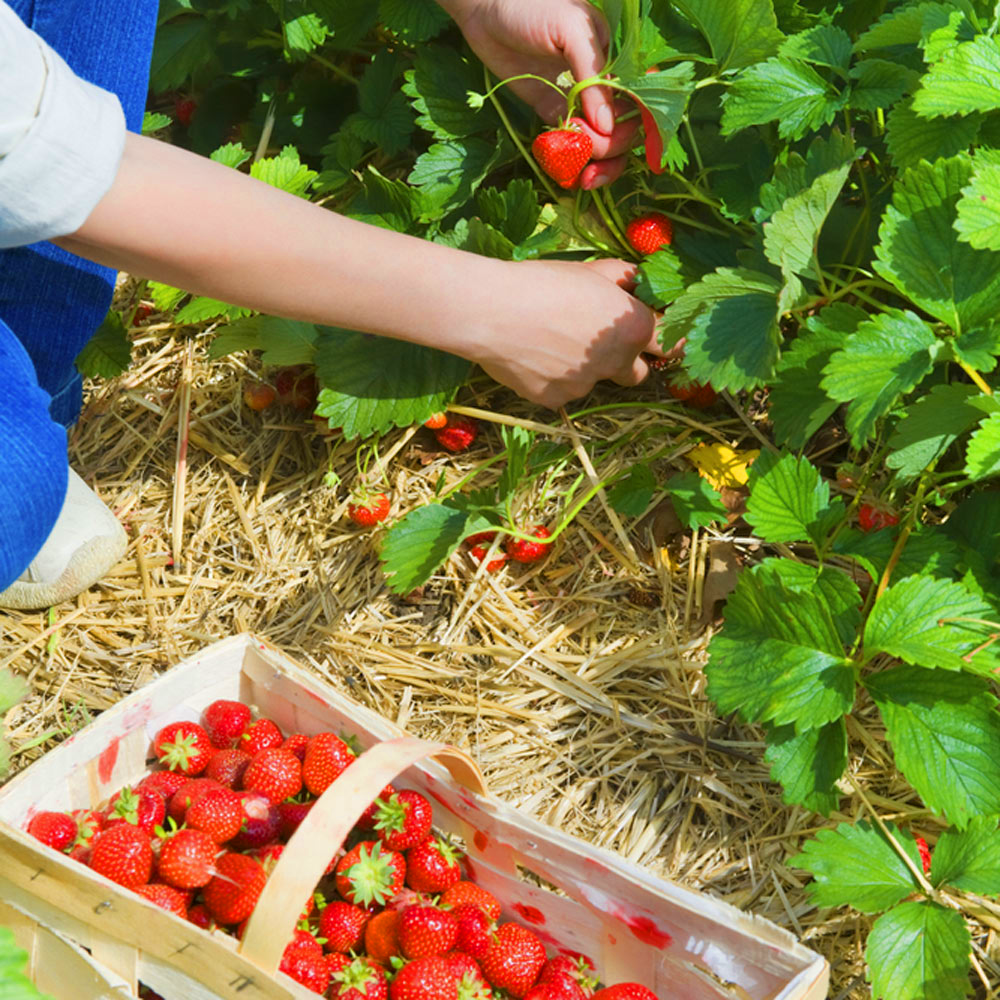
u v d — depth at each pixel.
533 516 1.36
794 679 1.19
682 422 1.38
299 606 1.36
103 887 1.13
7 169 1.07
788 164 1.27
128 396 1.45
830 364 1.20
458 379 1.34
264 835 1.24
